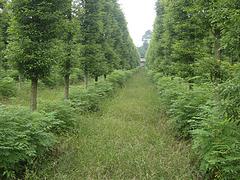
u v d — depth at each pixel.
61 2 10.56
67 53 13.23
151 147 9.30
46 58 9.94
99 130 11.59
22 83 26.08
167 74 22.89
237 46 5.94
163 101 15.56
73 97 15.90
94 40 18.09
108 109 16.97
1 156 6.45
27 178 6.65
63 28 10.91
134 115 15.30
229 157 5.64
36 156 7.52
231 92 5.26
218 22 6.80
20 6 9.98
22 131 7.31
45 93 22.34
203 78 10.42
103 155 8.41
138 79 44.88
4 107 8.16
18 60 9.99
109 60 24.66
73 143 9.60
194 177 6.84
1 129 6.69
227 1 5.93
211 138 6.54
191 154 8.23
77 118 12.33
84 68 18.47
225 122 6.15
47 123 8.70
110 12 24.34
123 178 6.97
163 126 12.48
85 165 7.71
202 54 12.48
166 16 16.50
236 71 5.92
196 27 12.79
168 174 7.07
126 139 10.34
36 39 10.29
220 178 5.94
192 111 10.16
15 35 10.12
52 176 6.98
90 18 17.34
